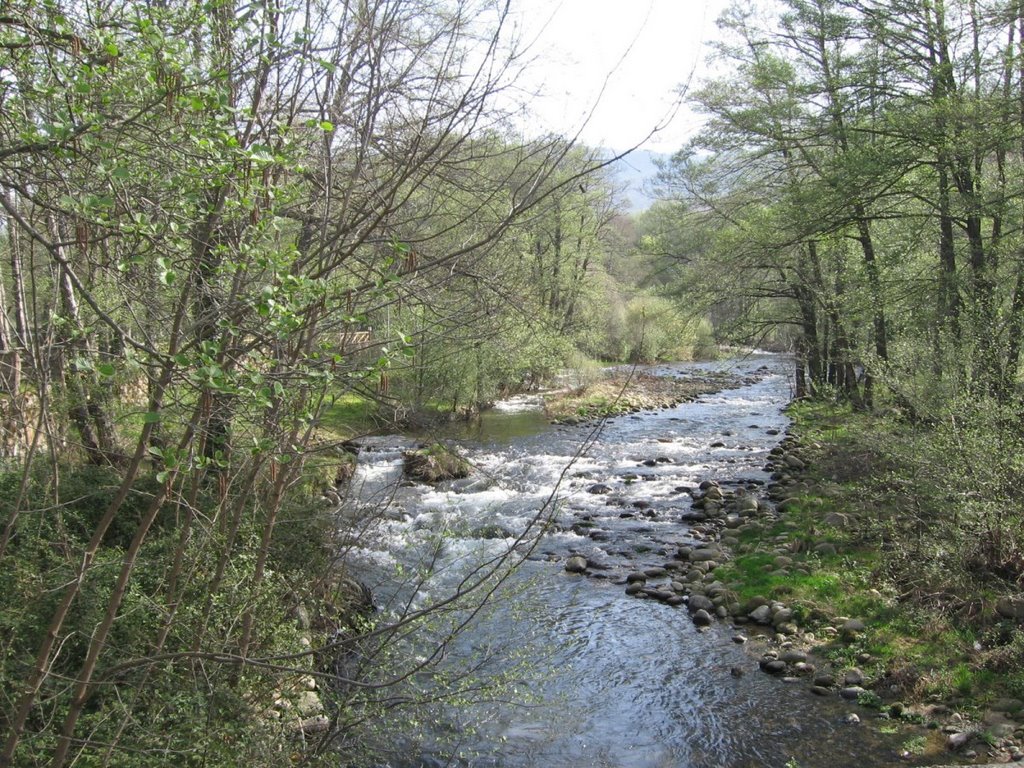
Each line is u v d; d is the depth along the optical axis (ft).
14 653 15.60
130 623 17.15
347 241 17.07
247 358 13.70
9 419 19.47
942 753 23.04
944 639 28.50
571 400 100.99
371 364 15.48
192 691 16.19
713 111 70.49
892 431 36.91
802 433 63.82
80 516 21.89
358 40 16.19
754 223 66.59
